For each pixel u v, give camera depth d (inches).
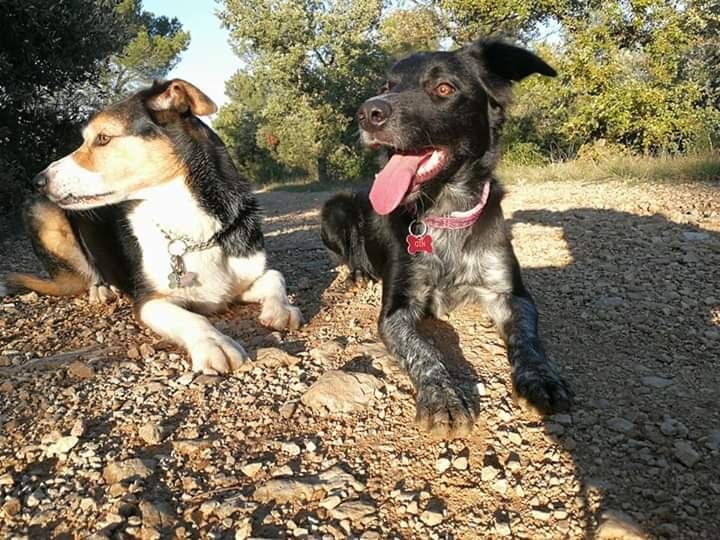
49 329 32.9
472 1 134.4
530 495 18.0
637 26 120.6
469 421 21.2
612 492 17.9
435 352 25.3
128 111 32.0
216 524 17.0
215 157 34.4
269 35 247.1
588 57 121.3
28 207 39.3
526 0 126.7
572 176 89.0
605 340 28.3
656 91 118.6
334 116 259.3
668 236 44.8
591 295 34.0
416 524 17.0
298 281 41.1
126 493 18.0
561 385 22.9
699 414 21.7
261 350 27.3
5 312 35.9
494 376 25.3
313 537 16.4
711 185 65.6
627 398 23.0
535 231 49.4
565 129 128.9
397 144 28.5
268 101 287.4
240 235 34.7
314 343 29.3
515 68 32.0
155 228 32.7
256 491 18.1
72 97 90.0
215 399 23.6
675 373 25.0
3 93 79.2
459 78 30.2
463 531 16.8
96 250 37.0
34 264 54.1
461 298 32.0
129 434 21.4
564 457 19.6
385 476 19.1
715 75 135.4
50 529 16.9
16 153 82.0
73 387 24.7
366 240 37.6
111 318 34.7
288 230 68.7
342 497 17.9
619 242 44.2
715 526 16.4
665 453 19.6
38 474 19.3
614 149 122.6
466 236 30.6
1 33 77.5
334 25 249.3
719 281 34.8
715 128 118.0
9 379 25.5
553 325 30.3
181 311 30.0
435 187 30.9
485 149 31.6
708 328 29.0
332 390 23.3
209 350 26.2
